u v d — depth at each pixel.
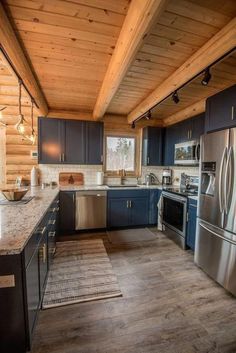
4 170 3.73
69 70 2.40
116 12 1.51
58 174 3.97
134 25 1.41
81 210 3.57
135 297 1.93
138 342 1.44
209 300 1.90
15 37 1.71
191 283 2.17
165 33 1.68
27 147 3.79
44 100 3.27
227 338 1.49
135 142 4.51
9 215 1.63
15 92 3.11
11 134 3.70
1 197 2.45
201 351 1.38
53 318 1.65
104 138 4.27
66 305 1.80
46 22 1.60
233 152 1.95
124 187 3.92
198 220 2.51
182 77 2.19
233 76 2.37
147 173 4.55
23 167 3.81
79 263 2.55
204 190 2.44
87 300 1.87
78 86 2.86
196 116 3.28
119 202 3.78
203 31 1.66
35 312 1.49
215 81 2.51
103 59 2.16
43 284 1.85
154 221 4.02
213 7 1.41
